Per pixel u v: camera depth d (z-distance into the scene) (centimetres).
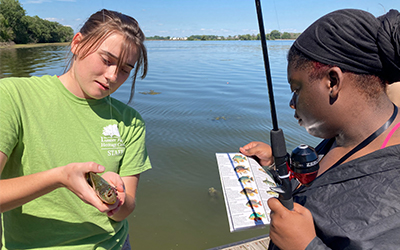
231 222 137
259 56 2605
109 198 108
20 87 123
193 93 944
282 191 90
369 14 86
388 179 80
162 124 652
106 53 123
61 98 132
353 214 81
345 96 90
